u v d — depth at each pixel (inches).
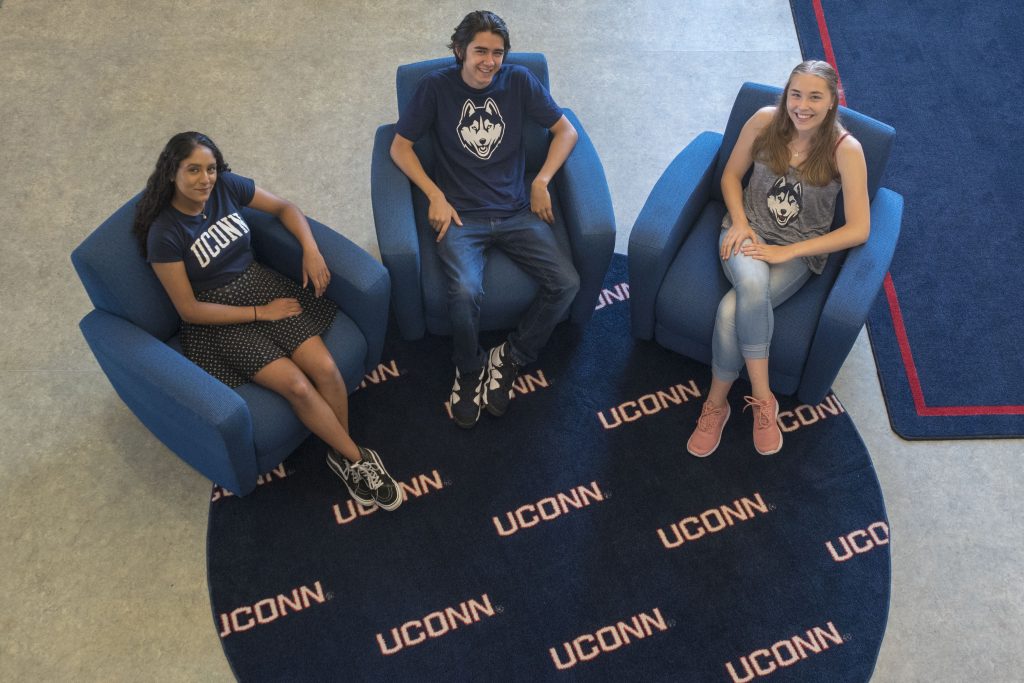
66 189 152.8
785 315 125.1
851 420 134.6
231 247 115.3
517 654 115.6
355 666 114.2
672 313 128.7
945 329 143.7
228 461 112.5
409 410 134.1
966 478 130.7
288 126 162.2
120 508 124.2
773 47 176.1
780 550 123.7
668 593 120.2
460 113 125.3
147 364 109.0
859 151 116.8
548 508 126.3
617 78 170.6
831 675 115.1
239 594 118.5
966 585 122.0
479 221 129.0
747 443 132.3
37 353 136.6
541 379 137.2
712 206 135.9
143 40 171.0
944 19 180.7
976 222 155.3
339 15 176.9
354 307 122.4
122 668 112.9
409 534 123.6
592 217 125.0
